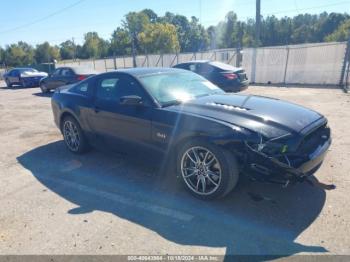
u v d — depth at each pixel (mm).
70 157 5203
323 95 11016
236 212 3223
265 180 3064
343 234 2777
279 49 15961
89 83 4957
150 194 3713
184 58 21203
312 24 80125
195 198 3555
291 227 2928
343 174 4008
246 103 3822
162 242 2791
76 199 3666
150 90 4012
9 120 8820
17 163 5047
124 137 4266
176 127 3537
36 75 19734
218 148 3176
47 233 2992
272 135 3041
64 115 5375
